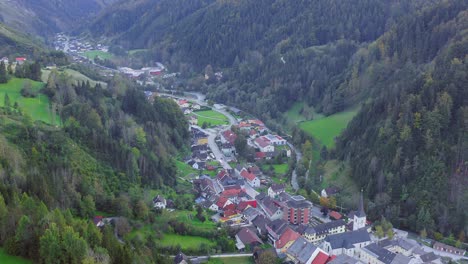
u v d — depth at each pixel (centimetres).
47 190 15300
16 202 12912
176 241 17925
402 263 16888
